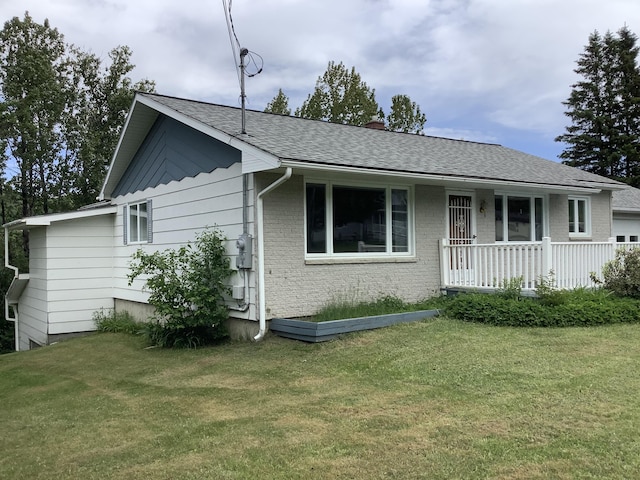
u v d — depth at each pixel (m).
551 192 13.40
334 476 3.76
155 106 10.95
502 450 4.02
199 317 9.01
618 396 5.12
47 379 7.81
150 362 8.24
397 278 10.55
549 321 8.62
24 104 22.14
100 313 13.41
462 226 11.98
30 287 14.44
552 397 5.18
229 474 3.88
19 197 24.17
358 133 13.07
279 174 8.89
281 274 8.92
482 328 8.57
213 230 9.82
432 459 3.94
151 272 9.97
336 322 8.28
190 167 10.58
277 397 5.77
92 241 13.44
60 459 4.40
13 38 23.66
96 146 24.73
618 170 41.88
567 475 3.59
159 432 4.91
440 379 5.99
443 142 15.26
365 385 5.99
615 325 8.65
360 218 10.09
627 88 42.38
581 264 10.73
